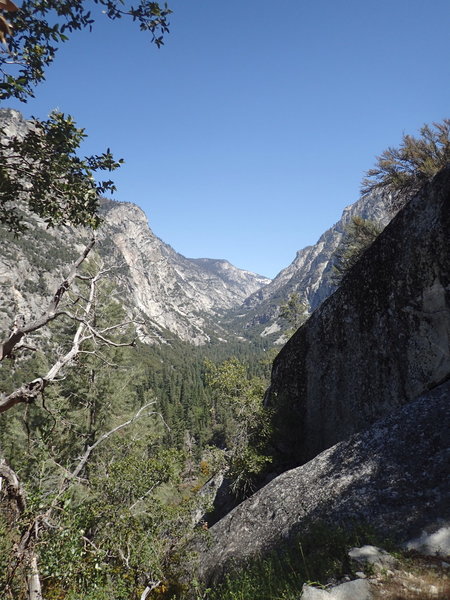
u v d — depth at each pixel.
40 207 5.58
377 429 8.22
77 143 4.94
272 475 13.93
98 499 8.36
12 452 12.31
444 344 9.15
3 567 3.96
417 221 10.26
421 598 3.54
